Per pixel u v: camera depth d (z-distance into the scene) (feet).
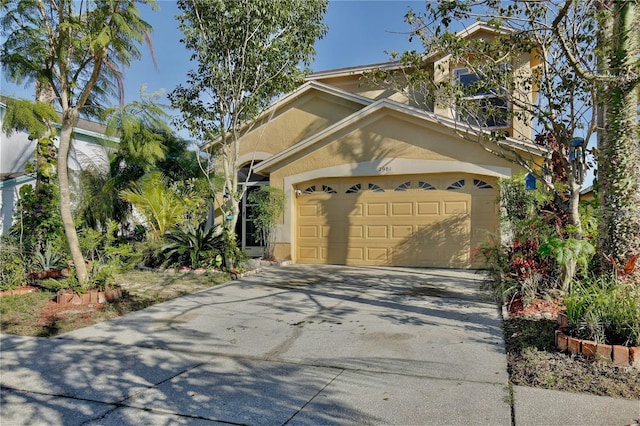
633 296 15.81
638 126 19.15
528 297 22.70
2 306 25.00
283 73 37.55
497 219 36.91
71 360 17.20
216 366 16.29
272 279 34.24
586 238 21.70
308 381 14.70
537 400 12.77
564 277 22.71
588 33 20.56
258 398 13.52
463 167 37.60
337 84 54.34
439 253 38.93
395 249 40.42
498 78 25.07
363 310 23.90
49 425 12.27
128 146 39.75
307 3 36.35
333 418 12.15
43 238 35.19
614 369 14.53
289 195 43.93
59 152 26.09
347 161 41.68
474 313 22.75
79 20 24.90
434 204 39.22
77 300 25.76
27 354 17.94
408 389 13.85
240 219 50.29
